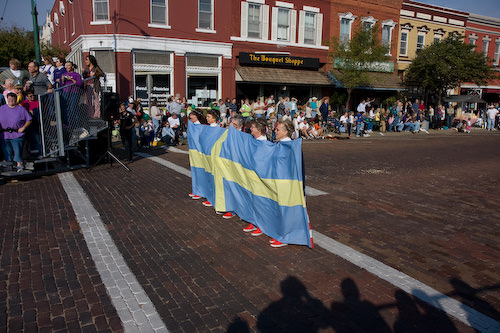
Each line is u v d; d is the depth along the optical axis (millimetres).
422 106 24938
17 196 7035
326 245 4914
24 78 9648
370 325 3203
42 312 3334
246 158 5434
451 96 27797
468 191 7945
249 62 21062
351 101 25562
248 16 20953
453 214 6320
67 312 3340
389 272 4160
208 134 6469
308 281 3965
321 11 23016
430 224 5797
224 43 20219
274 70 22000
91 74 9703
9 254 4523
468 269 4273
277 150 4863
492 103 31438
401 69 27312
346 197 7344
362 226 5676
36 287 3760
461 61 24609
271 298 3631
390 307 3475
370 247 4879
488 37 31891
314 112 20375
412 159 12180
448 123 26641
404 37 27156
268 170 4996
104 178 8625
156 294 3664
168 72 19031
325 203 6910
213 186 6328
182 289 3773
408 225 5738
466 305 3521
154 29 18312
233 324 3201
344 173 9664
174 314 3334
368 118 21203
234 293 3713
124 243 4914
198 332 3080
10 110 7938
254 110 18828
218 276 4062
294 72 22609
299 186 4664
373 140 18047
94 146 10242
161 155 11984
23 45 24031
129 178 8664
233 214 6133
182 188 7832
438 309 3438
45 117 8398
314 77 23000
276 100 22781
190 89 19922
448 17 29000
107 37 17438
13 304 3451
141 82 18531
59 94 8555
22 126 8062
